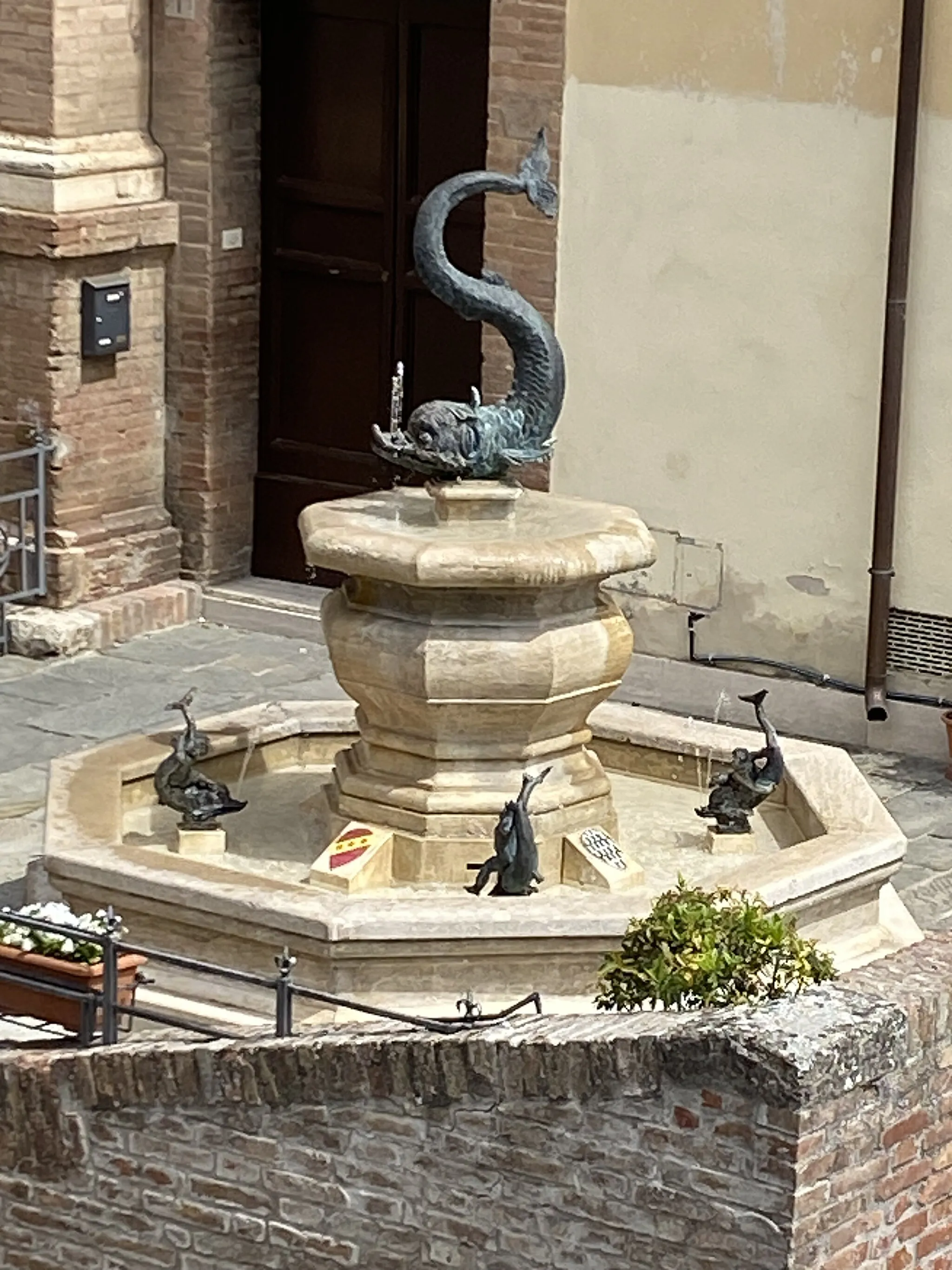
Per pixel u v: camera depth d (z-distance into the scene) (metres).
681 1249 7.52
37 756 13.78
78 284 15.43
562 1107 7.69
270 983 8.45
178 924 10.21
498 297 10.98
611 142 14.41
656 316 14.48
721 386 14.38
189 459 16.11
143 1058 8.38
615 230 14.50
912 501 13.90
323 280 16.05
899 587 14.02
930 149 13.54
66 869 10.38
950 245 13.58
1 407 15.60
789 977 8.22
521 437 10.99
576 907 9.96
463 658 10.55
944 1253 7.76
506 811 10.25
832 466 14.13
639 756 12.11
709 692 14.65
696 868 10.96
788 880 10.26
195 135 15.67
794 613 14.39
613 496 14.82
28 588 15.55
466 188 10.92
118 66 15.47
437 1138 7.94
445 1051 7.85
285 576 16.39
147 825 11.29
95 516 15.77
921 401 13.78
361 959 9.87
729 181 14.13
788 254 14.05
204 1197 8.39
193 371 16.00
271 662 15.45
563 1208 7.74
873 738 14.17
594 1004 8.72
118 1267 8.59
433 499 11.08
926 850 12.77
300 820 11.39
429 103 15.52
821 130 13.84
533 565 10.40
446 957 9.91
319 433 16.25
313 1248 8.23
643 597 14.79
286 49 15.84
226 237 15.90
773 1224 7.32
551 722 10.81
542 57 14.49
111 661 15.34
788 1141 7.27
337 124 15.80
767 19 13.88
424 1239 8.01
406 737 10.86
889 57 13.59
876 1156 7.46
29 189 15.16
